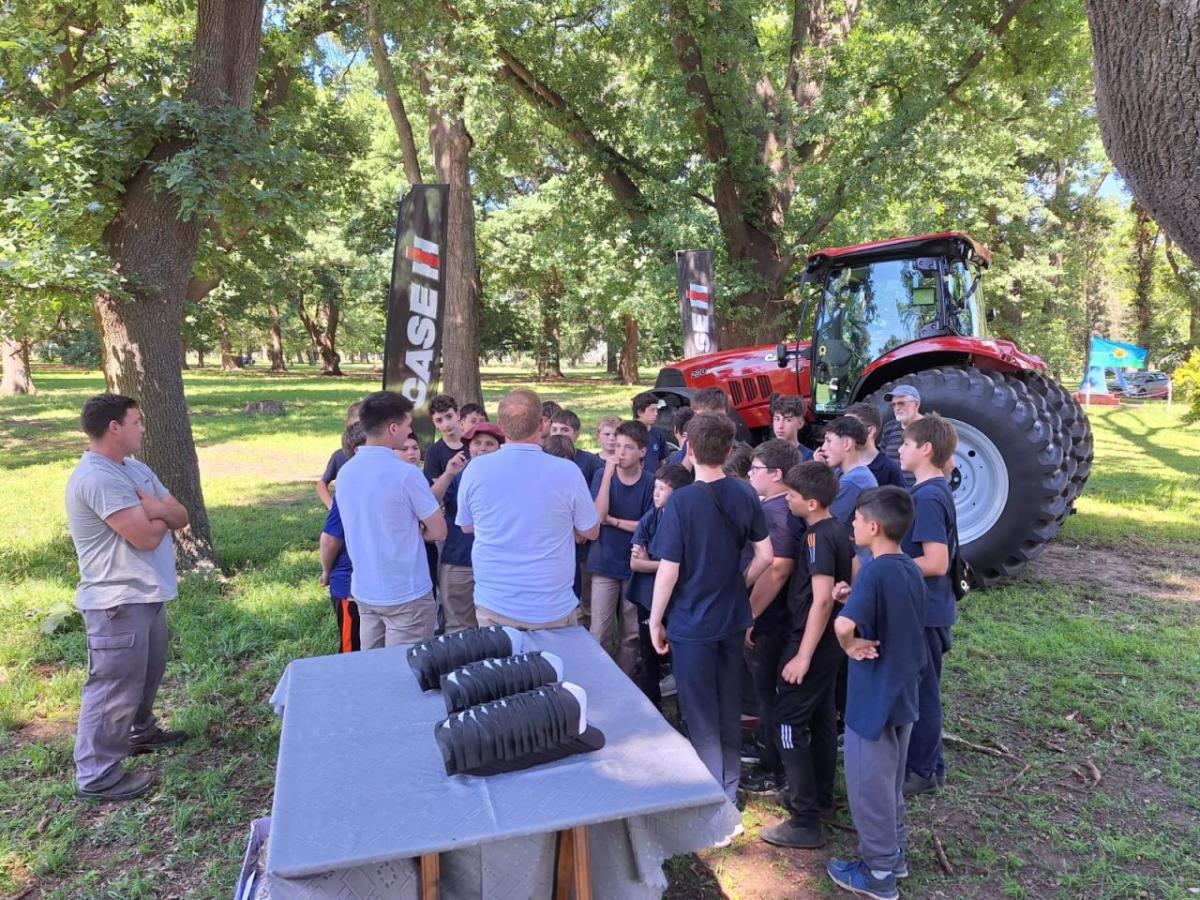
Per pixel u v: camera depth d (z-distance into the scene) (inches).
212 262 340.8
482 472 124.1
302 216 251.9
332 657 110.3
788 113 467.2
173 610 208.1
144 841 117.0
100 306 227.8
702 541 113.3
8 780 132.8
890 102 496.1
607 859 83.0
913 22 417.4
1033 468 218.2
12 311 217.5
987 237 816.9
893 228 547.8
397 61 368.5
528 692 87.5
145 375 230.4
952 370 231.8
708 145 487.8
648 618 143.3
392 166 1019.9
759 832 120.3
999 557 224.1
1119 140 86.9
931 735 124.0
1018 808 125.1
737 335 511.2
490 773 80.1
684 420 188.7
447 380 494.3
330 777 79.4
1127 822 120.5
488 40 369.4
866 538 100.8
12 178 200.7
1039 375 260.1
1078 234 1007.6
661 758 84.0
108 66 287.7
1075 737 145.6
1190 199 82.7
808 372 279.0
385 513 129.6
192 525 241.9
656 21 450.9
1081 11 465.7
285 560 264.7
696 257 401.4
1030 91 613.6
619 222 521.7
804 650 109.7
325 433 606.9
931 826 120.5
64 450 511.8
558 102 492.1
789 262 493.0
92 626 126.2
